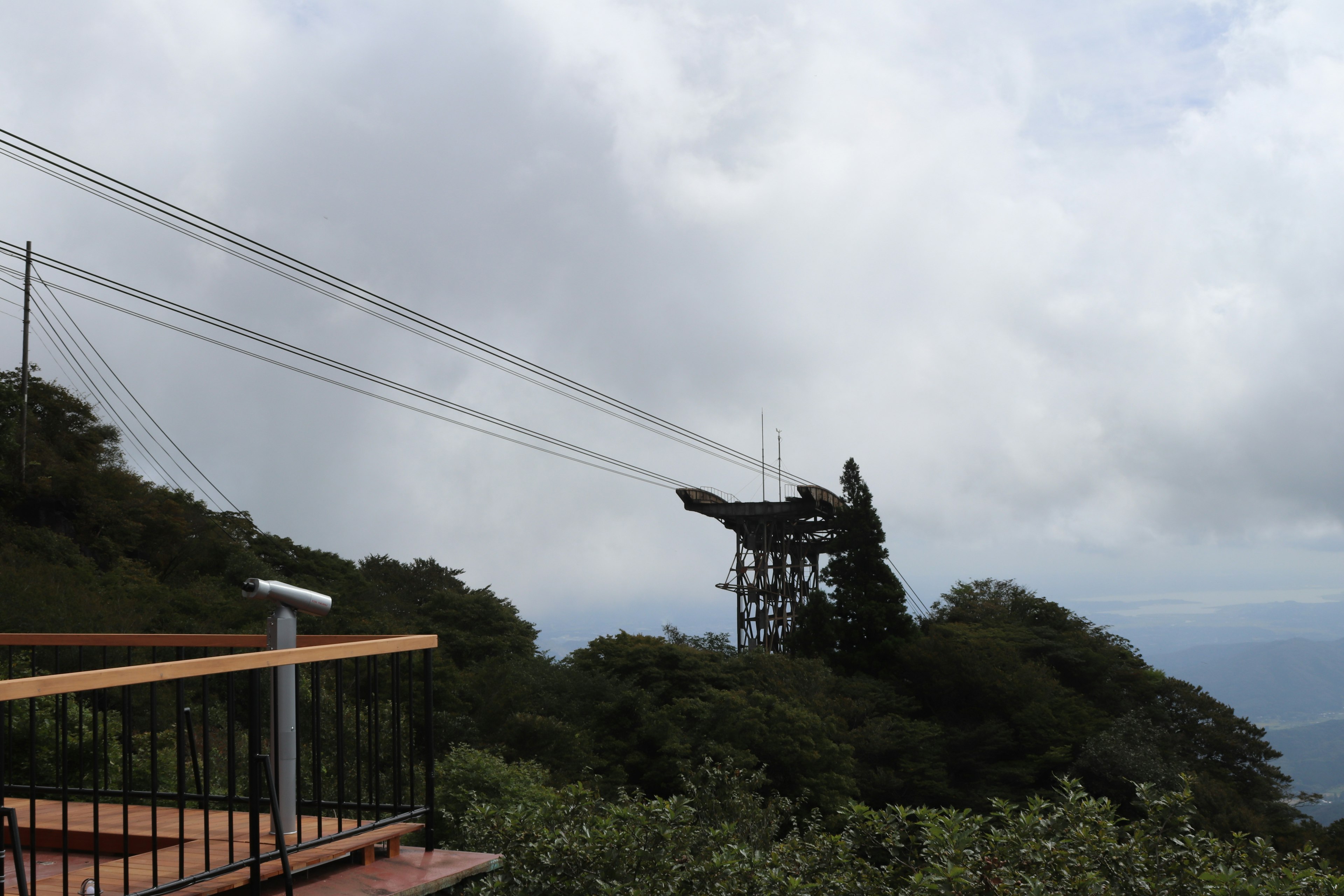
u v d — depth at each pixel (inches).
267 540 1519.4
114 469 1368.1
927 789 1387.8
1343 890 193.8
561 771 940.6
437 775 536.4
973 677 1587.1
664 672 1298.0
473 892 193.8
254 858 132.5
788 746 1119.6
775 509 2021.4
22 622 748.6
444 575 1771.7
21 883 107.7
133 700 476.1
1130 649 2066.9
